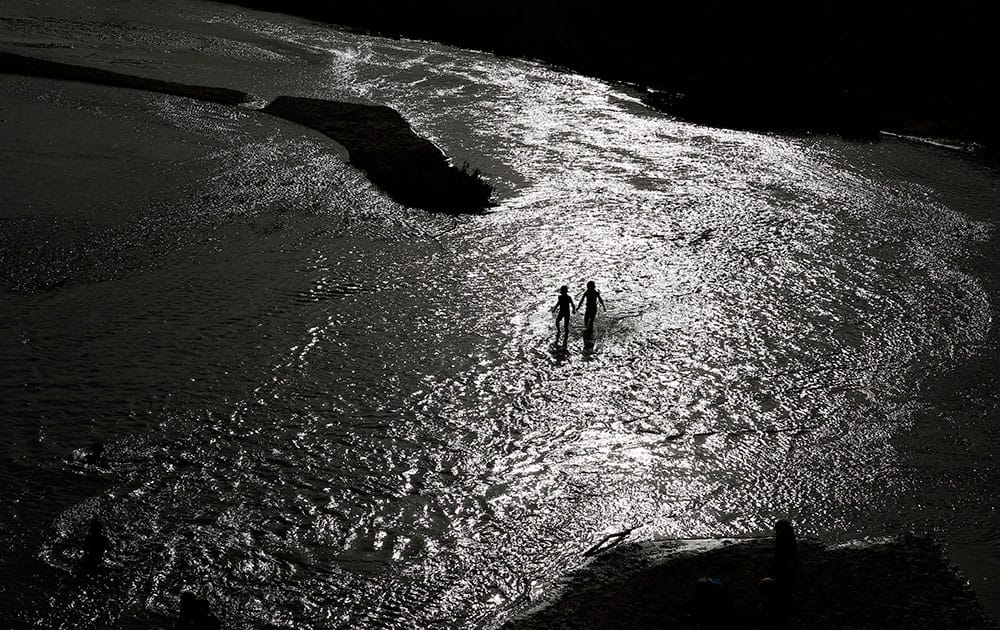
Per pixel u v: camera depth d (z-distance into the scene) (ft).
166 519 61.93
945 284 110.52
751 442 74.95
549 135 172.65
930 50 255.91
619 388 83.15
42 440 70.23
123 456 68.80
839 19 280.10
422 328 93.56
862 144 179.63
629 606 53.36
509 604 55.62
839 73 239.50
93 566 56.90
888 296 106.22
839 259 117.39
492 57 249.14
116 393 77.61
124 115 165.07
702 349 91.35
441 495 66.49
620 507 65.92
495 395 81.10
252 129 163.32
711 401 81.41
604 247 118.21
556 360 88.07
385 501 65.41
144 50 222.28
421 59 239.50
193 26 256.32
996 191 151.23
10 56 191.42
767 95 207.31
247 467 68.49
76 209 119.44
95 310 93.40
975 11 280.51
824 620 51.60
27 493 63.62
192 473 67.31
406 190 134.41
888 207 139.74
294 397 78.69
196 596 55.01
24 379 79.10
